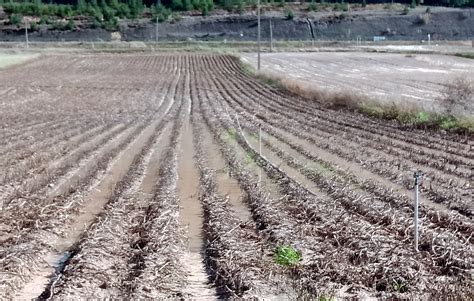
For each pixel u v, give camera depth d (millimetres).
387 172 18062
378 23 123500
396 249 11039
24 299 9406
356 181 16922
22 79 58594
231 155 21266
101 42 105000
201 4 132375
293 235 11898
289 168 19344
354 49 92250
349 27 122312
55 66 72250
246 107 37594
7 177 18297
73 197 15562
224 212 13789
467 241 11711
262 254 11055
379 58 76625
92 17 124125
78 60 79250
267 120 31125
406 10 127875
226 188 16781
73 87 52531
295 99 41062
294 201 14539
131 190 16453
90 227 12797
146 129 29328
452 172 18219
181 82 56594
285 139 24938
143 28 121125
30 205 14570
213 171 18750
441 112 28031
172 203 14773
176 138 25906
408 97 37375
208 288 9742
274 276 10000
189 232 12891
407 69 61625
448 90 31875
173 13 129625
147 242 11711
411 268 10188
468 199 15203
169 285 9664
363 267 10172
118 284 9727
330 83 49031
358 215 13617
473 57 73312
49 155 21750
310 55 82750
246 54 84875
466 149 21969
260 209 13891
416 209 11016
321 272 9977
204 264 10930
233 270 9984
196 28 122312
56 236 12711
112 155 21938
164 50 92000
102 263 10625
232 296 9203
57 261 11195
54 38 116312
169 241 11602
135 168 19641
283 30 121062
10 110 37188
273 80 52125
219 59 78688
